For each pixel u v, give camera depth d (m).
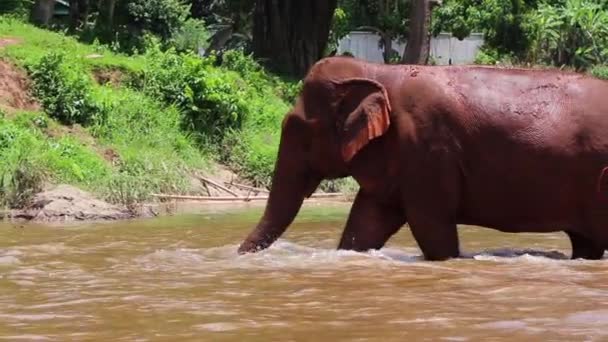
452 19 47.19
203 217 15.33
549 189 9.54
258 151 23.00
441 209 9.59
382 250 10.30
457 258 9.59
